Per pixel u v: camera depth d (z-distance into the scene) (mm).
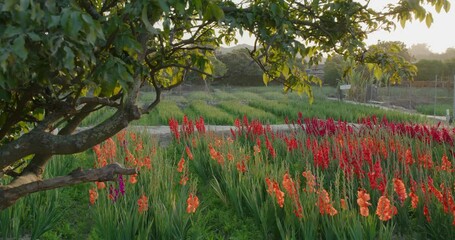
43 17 1722
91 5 2195
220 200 7191
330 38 2922
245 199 6480
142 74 2516
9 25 1688
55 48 1706
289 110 24016
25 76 1928
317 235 5266
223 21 2537
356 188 6637
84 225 6277
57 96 2566
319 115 22578
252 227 6062
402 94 39969
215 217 6668
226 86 63281
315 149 7523
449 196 5262
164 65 2908
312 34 3098
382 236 4910
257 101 32344
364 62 3344
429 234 5617
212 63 3611
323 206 5070
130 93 2492
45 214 5688
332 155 8047
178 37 3422
